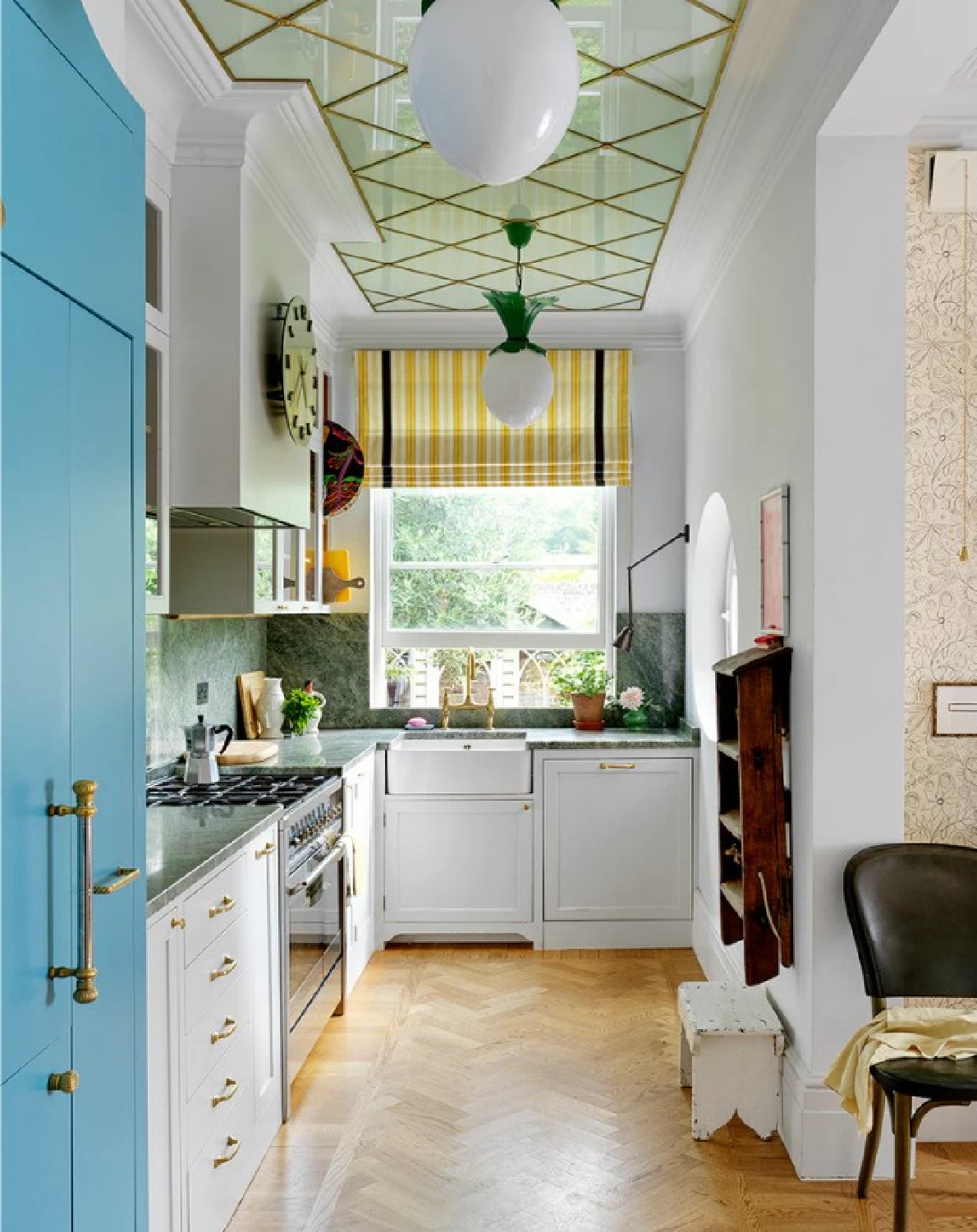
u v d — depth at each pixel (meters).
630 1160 2.90
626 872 4.80
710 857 4.45
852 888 2.66
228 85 2.82
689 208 3.68
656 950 4.77
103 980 1.55
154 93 2.78
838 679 2.79
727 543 4.79
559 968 4.52
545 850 4.80
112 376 1.61
